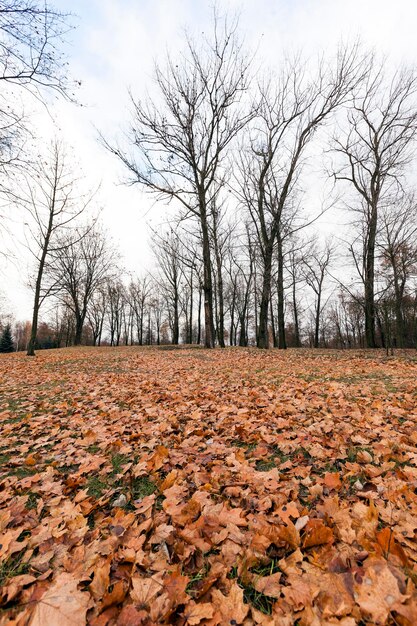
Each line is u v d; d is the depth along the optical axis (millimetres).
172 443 3404
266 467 2832
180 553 1731
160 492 2436
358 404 4465
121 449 3264
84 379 7777
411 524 1845
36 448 3445
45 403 5262
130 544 1804
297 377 6977
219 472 2676
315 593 1400
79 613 1341
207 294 17281
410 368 8055
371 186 19703
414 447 2947
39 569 1665
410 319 27266
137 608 1373
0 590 1470
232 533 1874
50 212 16688
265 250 18891
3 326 57094
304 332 58750
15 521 2086
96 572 1545
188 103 16219
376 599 1312
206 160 16922
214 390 5926
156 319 59594
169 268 39875
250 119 16844
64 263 30875
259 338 18031
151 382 7012
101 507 2285
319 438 3289
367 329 19688
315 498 2254
